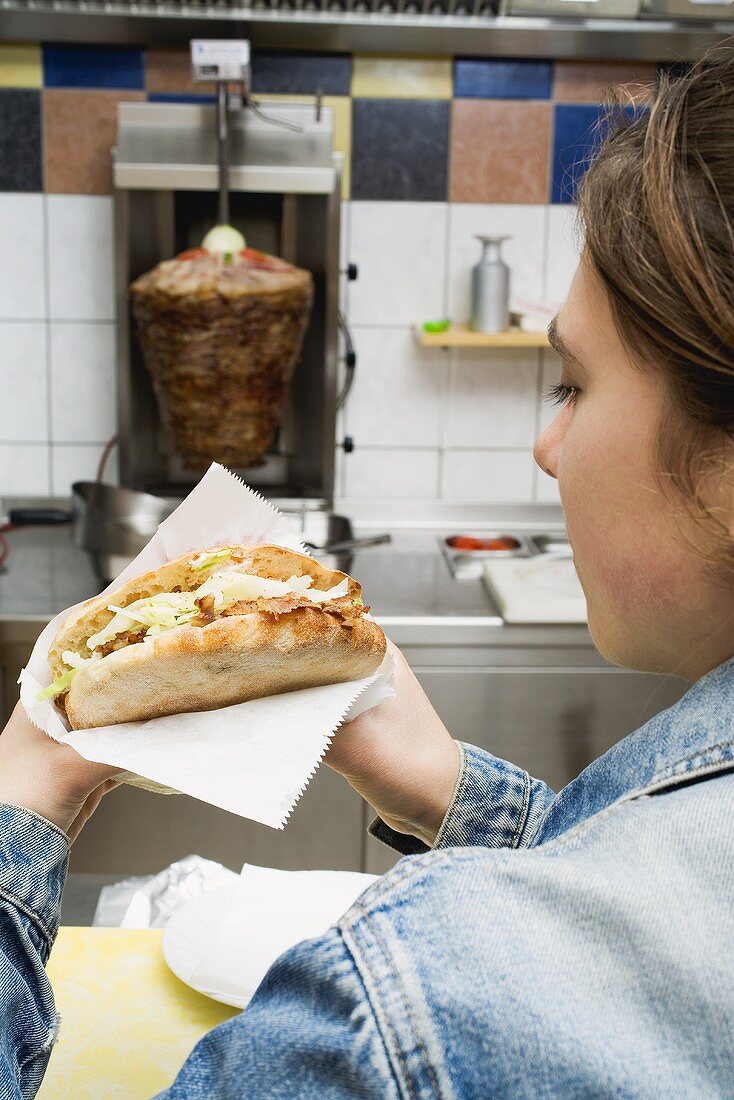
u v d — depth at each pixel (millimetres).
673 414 449
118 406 2383
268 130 2246
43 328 2512
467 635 2014
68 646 752
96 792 761
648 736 502
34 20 2225
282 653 670
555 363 2576
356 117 2449
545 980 401
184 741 685
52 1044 621
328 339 2346
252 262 2102
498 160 2482
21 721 714
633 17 2236
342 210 2490
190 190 2359
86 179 2443
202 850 2033
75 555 2342
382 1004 407
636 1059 386
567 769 2086
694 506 450
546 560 2281
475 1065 396
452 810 791
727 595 478
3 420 2553
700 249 418
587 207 477
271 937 926
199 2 2207
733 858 409
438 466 2625
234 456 2268
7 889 620
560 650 2027
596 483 485
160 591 763
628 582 493
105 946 955
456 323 2555
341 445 2596
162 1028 847
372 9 2246
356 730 768
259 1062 417
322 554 2250
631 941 403
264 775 660
